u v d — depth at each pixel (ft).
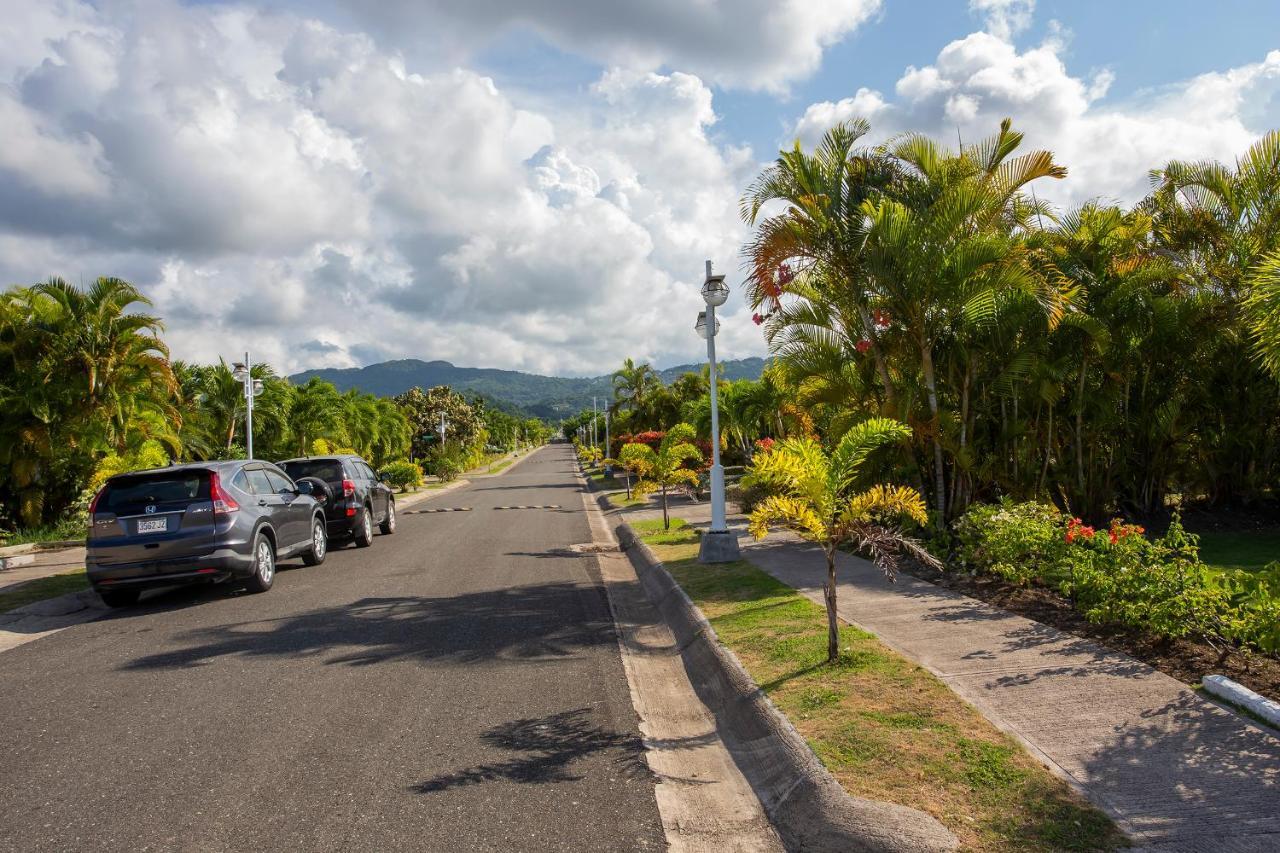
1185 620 17.66
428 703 18.30
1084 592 20.84
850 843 10.96
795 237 34.71
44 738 16.60
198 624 27.71
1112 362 38.93
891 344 37.45
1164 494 44.16
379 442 149.89
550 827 12.26
